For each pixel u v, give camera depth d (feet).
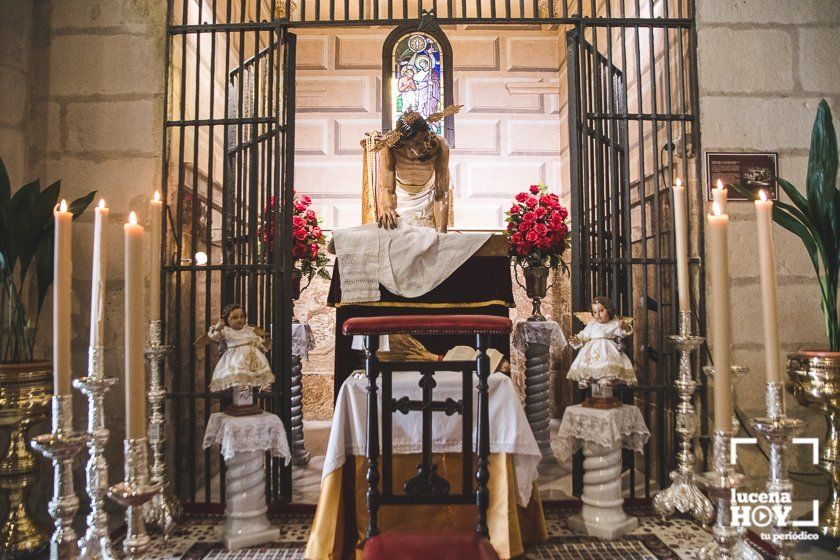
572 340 10.39
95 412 6.26
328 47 22.16
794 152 12.09
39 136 11.89
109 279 11.64
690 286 12.05
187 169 13.32
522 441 8.27
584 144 12.12
